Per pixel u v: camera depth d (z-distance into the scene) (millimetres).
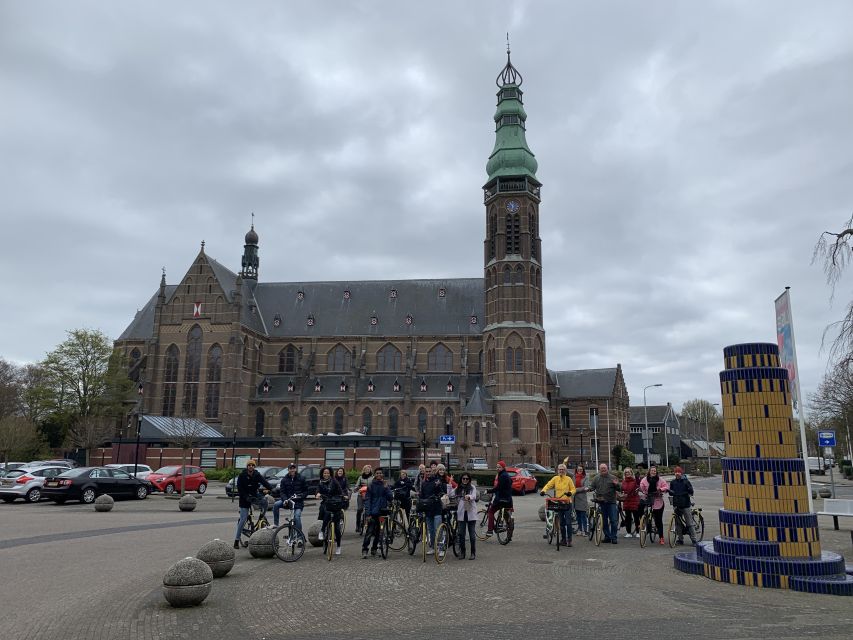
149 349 90812
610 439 108375
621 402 112875
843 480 84125
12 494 39594
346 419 92750
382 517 20734
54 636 11172
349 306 104125
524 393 87562
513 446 85688
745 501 17062
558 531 22281
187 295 92562
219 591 15055
